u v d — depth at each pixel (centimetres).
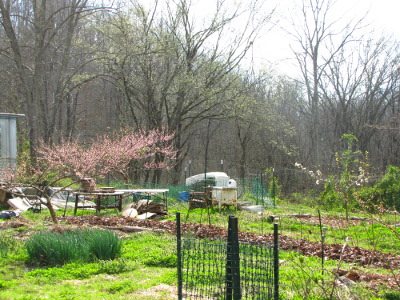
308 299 641
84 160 1692
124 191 1934
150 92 3294
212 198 2106
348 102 4144
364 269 922
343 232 1490
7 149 2241
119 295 707
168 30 3322
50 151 1916
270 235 1335
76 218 1614
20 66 2961
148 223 1525
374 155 4162
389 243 1278
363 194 2211
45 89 3556
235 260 559
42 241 961
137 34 3167
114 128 3912
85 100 4478
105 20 3008
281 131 4203
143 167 3388
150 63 3209
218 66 3319
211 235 1297
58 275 842
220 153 4606
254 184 2552
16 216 1623
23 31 3525
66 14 3828
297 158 4338
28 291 740
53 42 3631
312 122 4175
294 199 2936
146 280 812
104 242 977
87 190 1789
